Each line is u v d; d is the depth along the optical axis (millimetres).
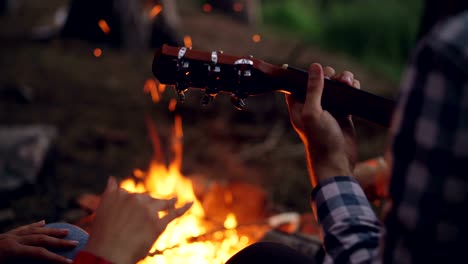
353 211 964
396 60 7781
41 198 2822
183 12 7680
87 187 3045
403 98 789
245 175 3365
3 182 2785
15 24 6430
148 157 3492
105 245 1066
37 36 5785
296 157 3682
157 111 4258
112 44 5754
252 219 2516
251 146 3799
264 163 3572
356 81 1223
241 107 1187
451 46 725
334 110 1146
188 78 1154
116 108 4266
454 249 757
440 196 747
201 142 3775
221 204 2578
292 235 2160
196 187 2658
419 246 773
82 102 4332
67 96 4426
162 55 1146
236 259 1238
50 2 7645
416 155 764
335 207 974
